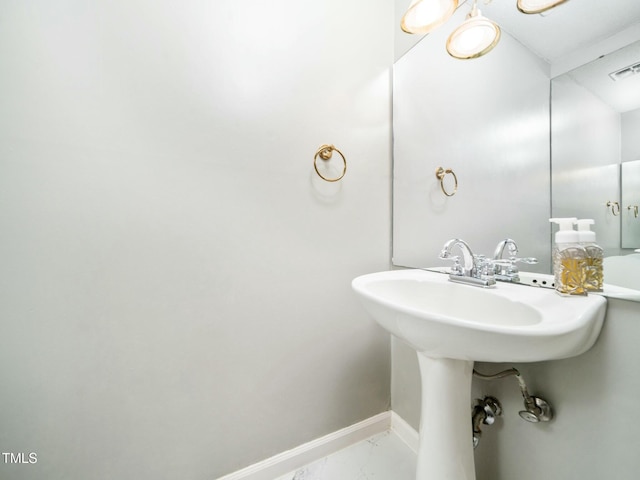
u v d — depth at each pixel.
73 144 0.70
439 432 0.67
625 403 0.51
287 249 0.99
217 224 0.88
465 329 0.46
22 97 0.66
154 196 0.79
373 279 0.86
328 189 1.05
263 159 0.94
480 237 0.88
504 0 0.79
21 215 0.66
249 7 0.91
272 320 0.97
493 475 0.78
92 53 0.72
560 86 0.67
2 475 0.67
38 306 0.68
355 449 1.10
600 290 0.56
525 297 0.62
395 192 1.18
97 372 0.74
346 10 1.08
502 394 0.75
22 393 0.68
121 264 0.76
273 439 0.98
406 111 1.14
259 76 0.92
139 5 0.76
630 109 0.55
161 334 0.81
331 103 1.05
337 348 1.09
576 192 0.64
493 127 0.83
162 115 0.79
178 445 0.84
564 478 0.61
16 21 0.65
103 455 0.75
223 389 0.90
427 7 0.82
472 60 0.89
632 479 0.51
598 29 0.60
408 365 1.12
